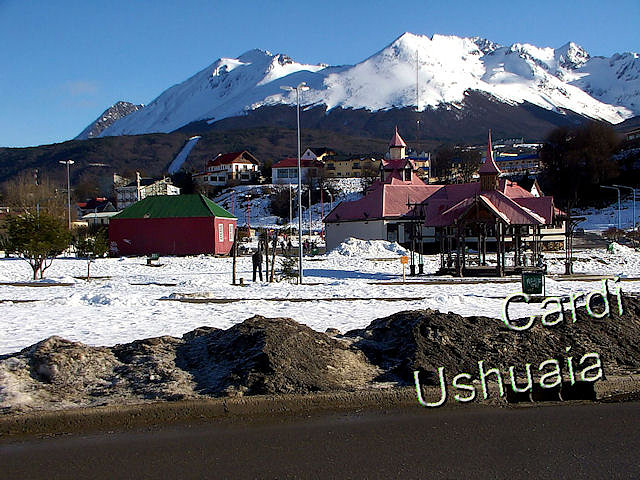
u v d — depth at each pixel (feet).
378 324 39.99
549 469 22.09
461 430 26.40
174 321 53.57
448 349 34.42
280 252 196.13
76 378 31.19
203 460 23.27
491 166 142.51
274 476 21.67
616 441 24.91
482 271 115.34
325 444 24.81
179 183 555.69
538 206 179.83
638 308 41.01
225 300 69.15
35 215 111.45
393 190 228.22
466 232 132.05
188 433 26.32
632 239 232.94
